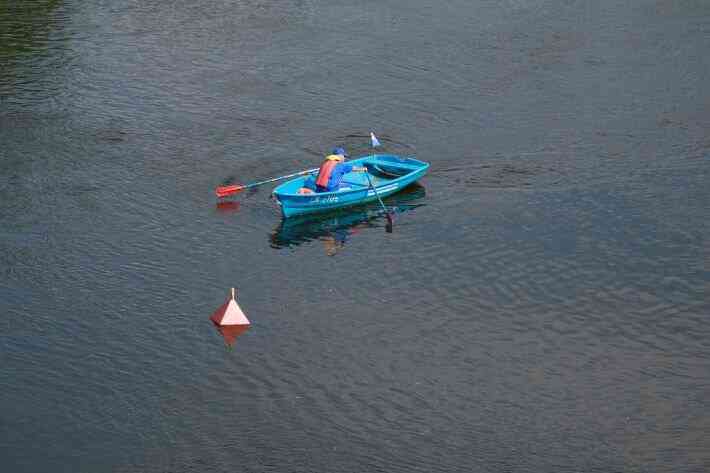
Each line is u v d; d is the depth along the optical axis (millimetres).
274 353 34094
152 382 32500
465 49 61281
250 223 43062
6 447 29375
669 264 39375
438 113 53188
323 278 38875
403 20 66438
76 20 65875
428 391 32188
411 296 37625
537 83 56531
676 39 62375
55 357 33594
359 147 49594
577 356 34031
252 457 29109
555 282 38375
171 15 67438
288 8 69062
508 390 32219
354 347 34500
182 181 46281
